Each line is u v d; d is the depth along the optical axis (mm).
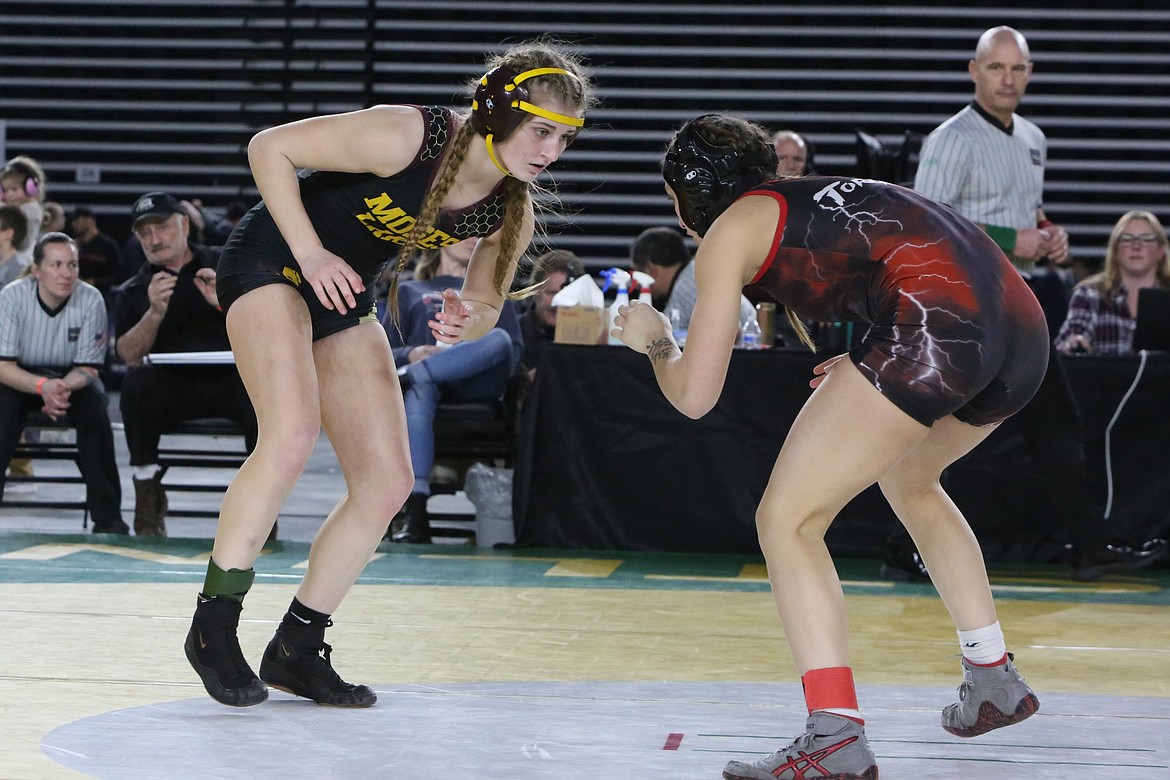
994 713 6023
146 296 14031
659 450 13039
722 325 5480
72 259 13836
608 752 5836
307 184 6633
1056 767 5723
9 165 17203
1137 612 10219
